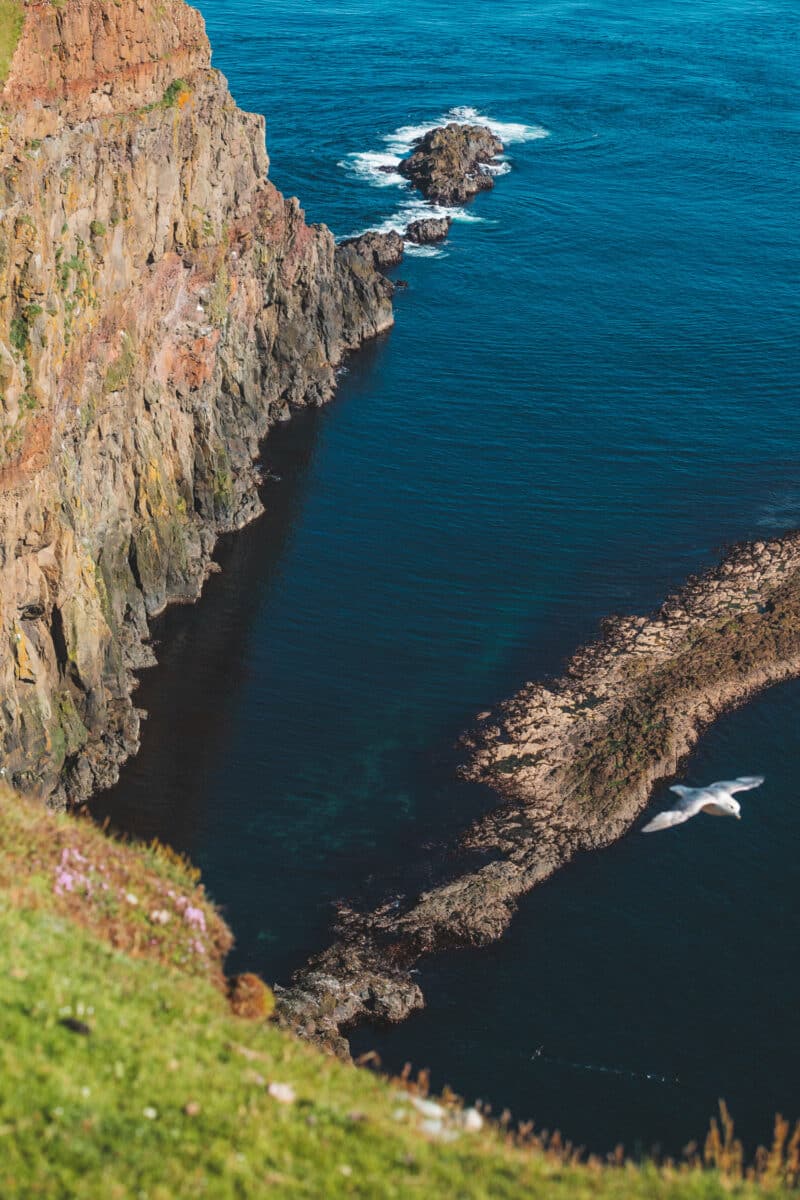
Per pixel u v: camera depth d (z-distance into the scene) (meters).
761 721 73.25
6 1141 18.64
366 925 58.84
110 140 67.94
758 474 98.69
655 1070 52.91
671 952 58.69
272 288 101.81
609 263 133.12
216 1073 21.84
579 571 86.81
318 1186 19.75
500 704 74.19
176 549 80.88
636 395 108.81
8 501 57.75
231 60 189.25
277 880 61.28
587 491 95.75
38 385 58.34
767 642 79.12
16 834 27.14
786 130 174.62
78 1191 18.17
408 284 126.44
